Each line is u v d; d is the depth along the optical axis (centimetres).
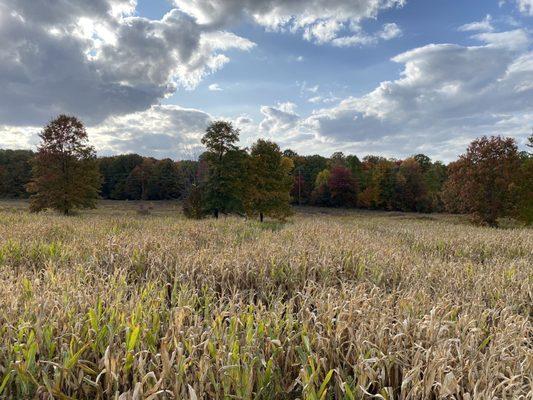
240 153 3328
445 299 418
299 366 286
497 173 3388
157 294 425
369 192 7512
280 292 490
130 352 254
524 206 3334
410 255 773
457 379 258
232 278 535
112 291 398
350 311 336
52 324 292
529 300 491
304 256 609
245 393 237
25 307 321
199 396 236
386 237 1228
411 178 7431
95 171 3406
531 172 3344
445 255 948
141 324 305
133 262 595
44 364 263
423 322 327
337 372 258
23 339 286
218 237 971
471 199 3516
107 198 8681
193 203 3509
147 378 237
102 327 298
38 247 693
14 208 4597
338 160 9206
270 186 3519
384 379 261
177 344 271
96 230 1020
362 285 462
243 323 329
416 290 458
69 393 247
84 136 3300
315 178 8838
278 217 3575
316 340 302
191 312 349
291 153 9619
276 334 305
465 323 345
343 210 7500
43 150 3203
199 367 246
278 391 258
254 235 1107
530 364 279
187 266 549
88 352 282
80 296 358
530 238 1232
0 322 298
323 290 425
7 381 244
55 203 3181
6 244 676
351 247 739
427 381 249
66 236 907
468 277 575
